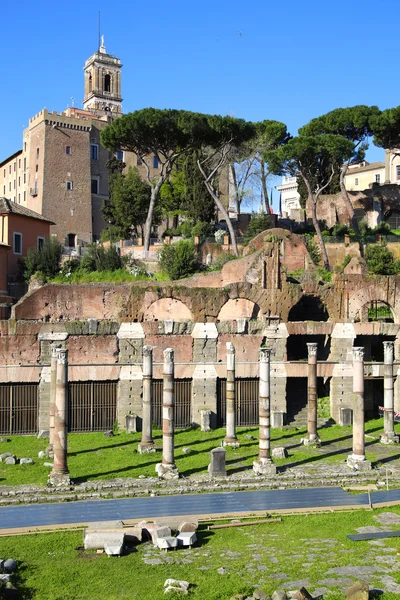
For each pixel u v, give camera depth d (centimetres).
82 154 12444
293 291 5750
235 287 5553
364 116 9412
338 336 5703
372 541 2942
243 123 8519
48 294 5494
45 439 4825
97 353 5172
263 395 4056
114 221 11069
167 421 3928
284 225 10106
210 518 3241
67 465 3984
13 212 8331
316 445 4731
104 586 2416
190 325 5400
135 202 10244
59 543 2872
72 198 12256
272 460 4200
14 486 3638
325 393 5959
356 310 5872
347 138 9775
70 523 3136
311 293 5812
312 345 4822
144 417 4434
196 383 5331
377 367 5775
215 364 5381
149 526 2988
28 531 3027
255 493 3691
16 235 8388
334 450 4612
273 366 5506
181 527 2989
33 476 3825
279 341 5581
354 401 4200
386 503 3509
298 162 8794
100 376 5159
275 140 10550
